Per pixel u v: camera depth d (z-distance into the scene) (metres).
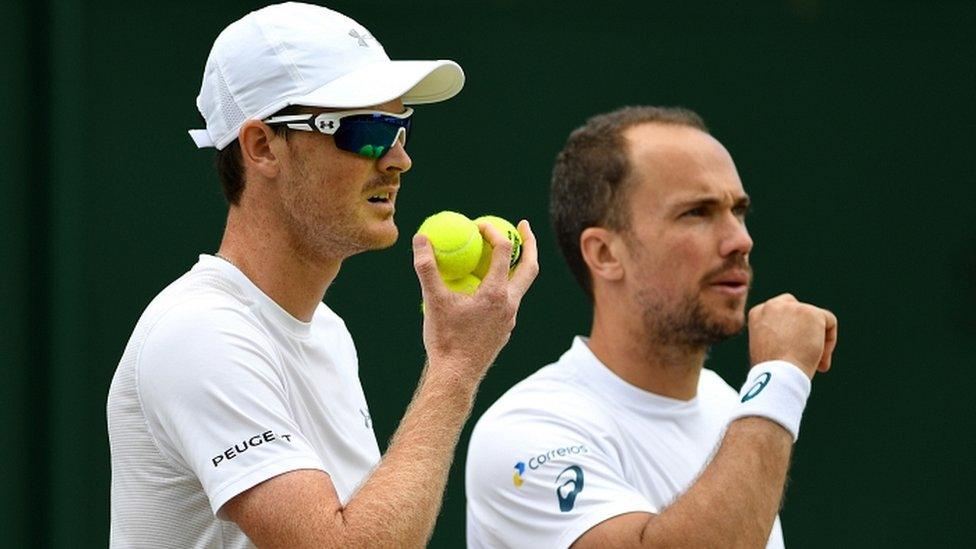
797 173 24.69
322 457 11.16
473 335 10.72
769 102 24.56
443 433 10.34
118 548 10.59
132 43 21.27
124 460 10.55
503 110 23.28
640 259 14.02
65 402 20.75
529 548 13.31
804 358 13.42
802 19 24.75
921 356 25.06
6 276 20.59
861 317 24.86
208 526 10.48
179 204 21.41
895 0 25.05
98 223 21.03
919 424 25.02
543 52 23.55
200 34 21.62
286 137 10.93
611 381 14.08
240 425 10.09
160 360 10.25
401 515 9.82
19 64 20.80
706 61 24.34
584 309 23.39
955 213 25.19
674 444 14.05
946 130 25.22
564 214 14.64
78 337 20.89
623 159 14.19
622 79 23.88
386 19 22.94
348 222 10.93
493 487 13.64
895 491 24.92
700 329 13.92
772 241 24.52
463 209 23.00
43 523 20.69
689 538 12.38
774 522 13.50
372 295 22.48
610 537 12.74
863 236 24.89
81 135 20.98
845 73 24.91
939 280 25.11
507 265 10.96
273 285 11.07
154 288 21.25
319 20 11.28
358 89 10.89
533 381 14.23
